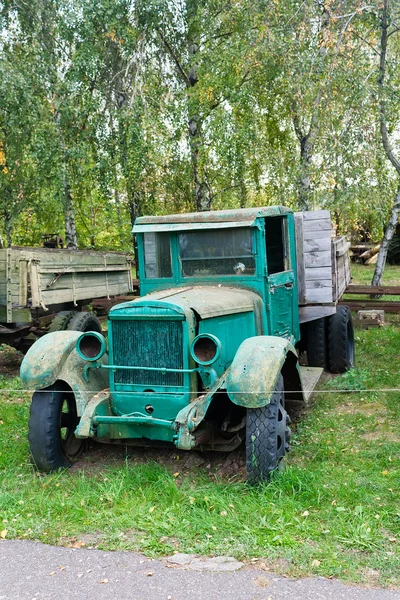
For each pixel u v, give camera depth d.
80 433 4.71
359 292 12.74
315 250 7.45
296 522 3.94
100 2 12.32
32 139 12.23
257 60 11.79
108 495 4.41
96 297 9.79
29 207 15.74
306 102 10.63
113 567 3.55
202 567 3.50
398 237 24.73
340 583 3.28
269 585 3.29
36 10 13.07
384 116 10.28
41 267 8.12
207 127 12.96
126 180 13.27
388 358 8.85
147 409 4.81
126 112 12.59
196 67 14.22
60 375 4.90
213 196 14.79
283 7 10.93
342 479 4.60
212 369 4.67
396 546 3.62
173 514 4.12
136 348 4.83
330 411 6.54
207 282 5.83
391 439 5.58
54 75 12.68
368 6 9.74
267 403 4.40
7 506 4.35
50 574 3.50
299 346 8.21
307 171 11.20
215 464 5.07
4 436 5.93
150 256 5.99
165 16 13.70
